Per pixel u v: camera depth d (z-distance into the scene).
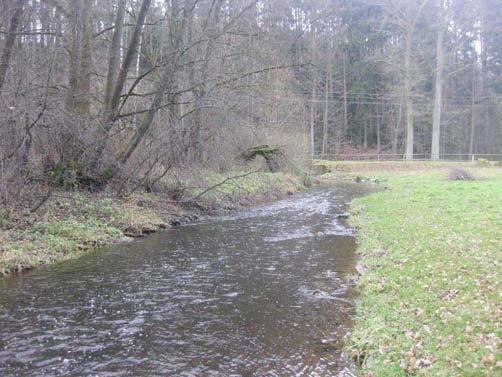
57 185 16.05
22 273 10.31
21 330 7.17
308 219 18.28
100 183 17.31
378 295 8.47
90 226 14.09
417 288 8.30
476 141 69.19
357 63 68.62
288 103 36.28
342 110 68.94
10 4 14.00
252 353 6.52
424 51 57.69
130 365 6.14
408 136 50.97
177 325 7.46
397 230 13.72
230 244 13.55
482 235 11.66
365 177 39.66
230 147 24.64
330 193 28.44
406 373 5.59
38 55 16.05
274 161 30.94
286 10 36.09
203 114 19.58
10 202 13.49
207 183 21.06
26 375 5.84
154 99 17.64
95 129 16.28
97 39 21.56
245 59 22.56
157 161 18.56
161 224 16.11
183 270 10.66
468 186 24.47
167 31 20.83
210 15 21.91
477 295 7.45
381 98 66.38
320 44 58.16
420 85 63.97
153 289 9.26
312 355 6.47
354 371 6.02
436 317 6.91
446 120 66.06
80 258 11.73
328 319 7.75
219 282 9.77
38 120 13.52
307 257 11.95
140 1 22.67
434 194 21.55
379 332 6.77
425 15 57.72
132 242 13.78
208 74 19.55
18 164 13.60
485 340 5.88
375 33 67.38
